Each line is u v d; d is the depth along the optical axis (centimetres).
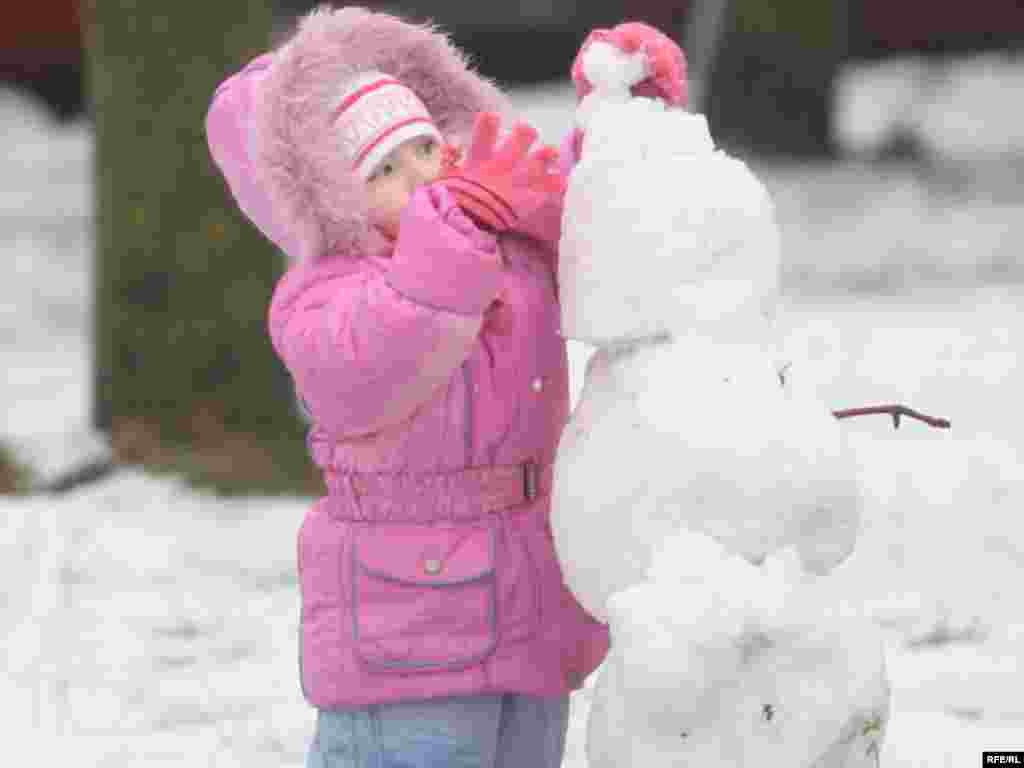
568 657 985
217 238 2645
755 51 6056
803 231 5172
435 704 952
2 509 2344
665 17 7688
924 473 2344
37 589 1920
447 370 920
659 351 895
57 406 3247
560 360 1003
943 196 5612
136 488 2494
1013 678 1548
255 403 2659
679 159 913
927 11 7988
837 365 3216
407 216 908
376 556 952
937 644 1670
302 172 947
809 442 862
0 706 1533
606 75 1005
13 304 4678
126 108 2641
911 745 1366
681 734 842
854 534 887
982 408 2789
